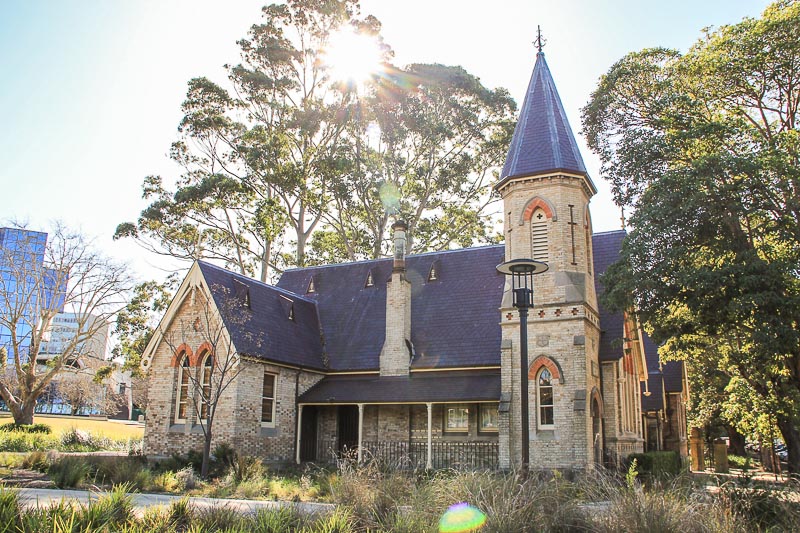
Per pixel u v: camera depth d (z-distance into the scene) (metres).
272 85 50.94
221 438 27.73
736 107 30.20
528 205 27.78
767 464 46.78
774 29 26.66
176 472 23.75
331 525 11.77
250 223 47.91
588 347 26.28
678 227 23.78
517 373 26.64
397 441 29.97
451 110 52.09
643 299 24.41
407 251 51.56
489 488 13.08
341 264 38.97
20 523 10.81
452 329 31.48
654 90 29.73
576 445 24.75
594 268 31.64
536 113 29.17
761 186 23.30
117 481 20.53
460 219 53.41
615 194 29.38
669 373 40.50
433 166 53.22
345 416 31.81
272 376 30.23
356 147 52.81
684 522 11.27
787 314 21.95
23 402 46.97
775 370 28.53
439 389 28.97
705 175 23.39
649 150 27.36
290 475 26.41
